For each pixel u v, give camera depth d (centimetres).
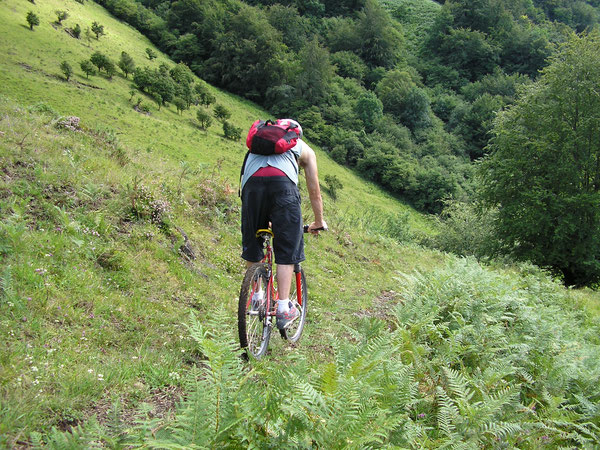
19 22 7019
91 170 601
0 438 194
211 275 526
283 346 392
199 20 11550
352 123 9912
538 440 322
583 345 534
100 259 436
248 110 9619
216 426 191
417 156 9425
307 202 1075
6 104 792
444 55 14850
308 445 208
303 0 15900
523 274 1245
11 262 364
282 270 329
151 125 5547
